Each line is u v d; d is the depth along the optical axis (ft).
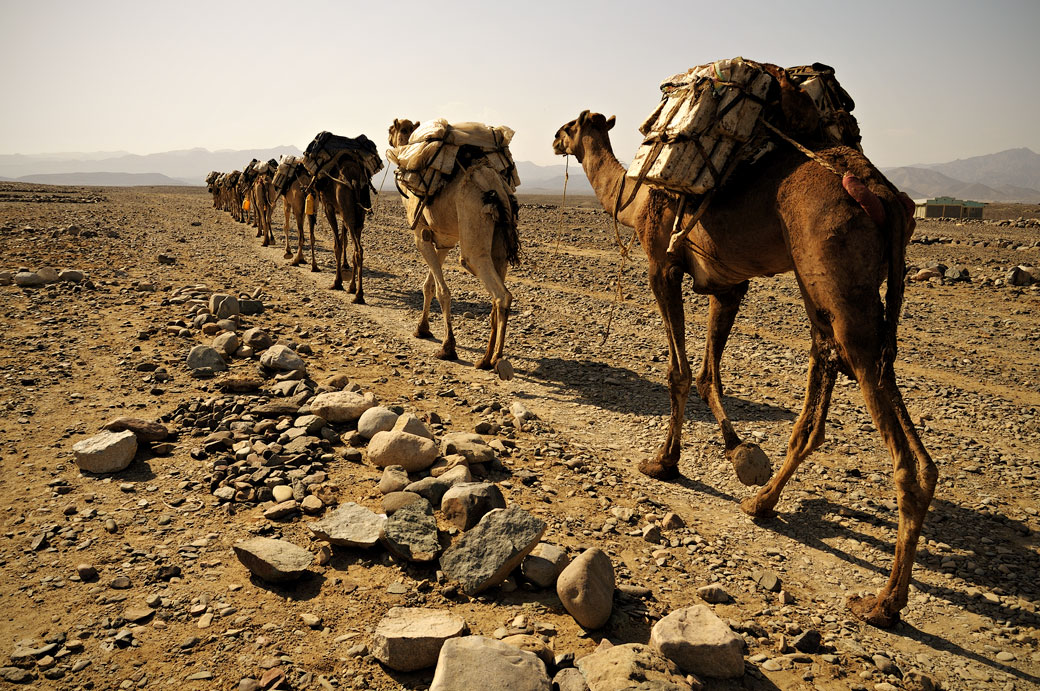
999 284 57.26
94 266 50.98
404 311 45.01
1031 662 14.05
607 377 32.50
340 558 16.07
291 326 37.99
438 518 17.75
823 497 21.11
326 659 12.80
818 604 15.90
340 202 46.65
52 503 17.93
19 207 119.65
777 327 43.86
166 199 191.62
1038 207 228.43
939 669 13.78
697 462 23.36
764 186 16.88
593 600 13.92
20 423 22.56
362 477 19.84
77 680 12.06
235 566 15.58
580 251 81.20
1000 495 21.44
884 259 14.76
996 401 30.22
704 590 15.69
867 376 14.69
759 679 13.08
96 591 14.49
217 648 12.98
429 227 33.60
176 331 32.96
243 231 94.22
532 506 19.17
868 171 15.02
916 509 14.43
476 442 21.56
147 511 17.79
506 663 11.66
